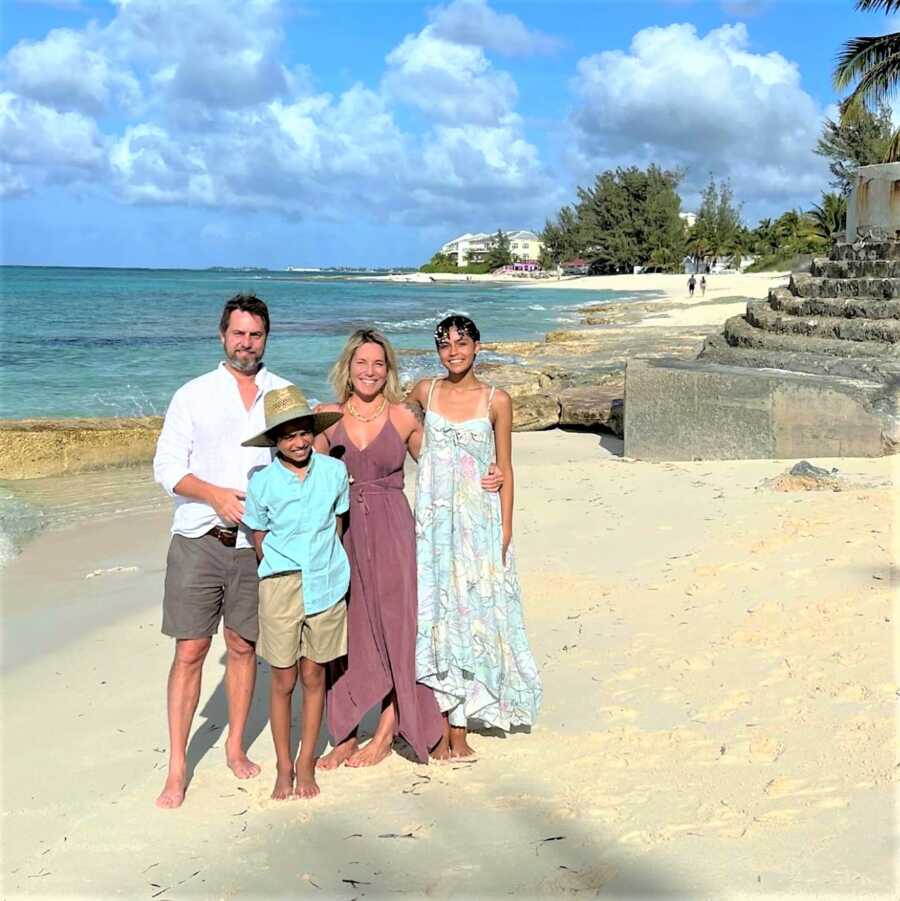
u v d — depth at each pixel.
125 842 3.73
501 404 4.44
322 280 162.88
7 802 4.12
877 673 4.54
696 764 3.91
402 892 3.21
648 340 29.11
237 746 4.38
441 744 4.36
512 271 159.00
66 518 10.37
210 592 4.15
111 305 60.19
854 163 65.31
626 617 5.95
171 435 4.15
